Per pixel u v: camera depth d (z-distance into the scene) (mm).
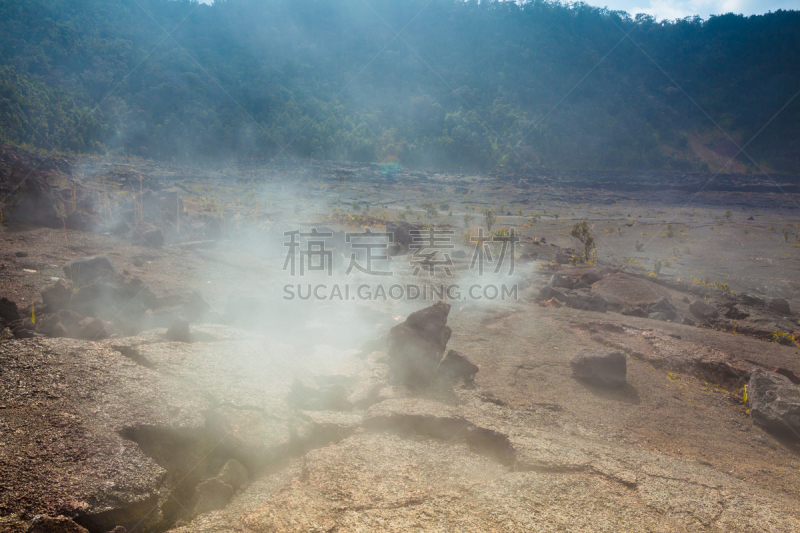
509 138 163500
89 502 3281
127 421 4098
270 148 134500
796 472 5785
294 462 4453
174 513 3666
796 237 40594
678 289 17547
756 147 191250
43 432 3781
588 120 194625
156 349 5680
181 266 13672
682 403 7324
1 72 118625
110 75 167250
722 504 4113
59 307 8336
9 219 15008
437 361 6734
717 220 54594
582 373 7535
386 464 4211
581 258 24109
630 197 88625
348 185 76938
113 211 18719
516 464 4406
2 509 3078
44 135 99188
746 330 12266
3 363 4656
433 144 146000
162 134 122688
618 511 3768
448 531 3289
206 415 4477
